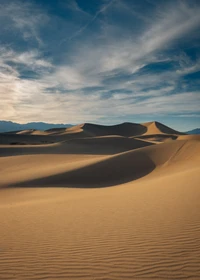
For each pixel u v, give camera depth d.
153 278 3.78
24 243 5.50
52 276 3.94
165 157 27.95
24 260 4.57
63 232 6.21
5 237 5.99
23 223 7.36
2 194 17.16
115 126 191.62
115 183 21.77
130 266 4.18
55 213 8.52
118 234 5.80
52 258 4.63
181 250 4.69
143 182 17.19
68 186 20.95
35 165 31.89
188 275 3.82
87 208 9.01
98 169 25.05
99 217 7.53
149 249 4.83
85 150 52.28
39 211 9.00
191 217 6.66
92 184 21.92
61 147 53.53
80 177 23.41
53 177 23.31
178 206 8.03
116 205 9.16
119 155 29.06
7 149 49.50
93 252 4.84
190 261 4.24
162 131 172.88
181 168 21.98
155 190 11.78
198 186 10.91
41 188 19.17
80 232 6.13
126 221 6.85
